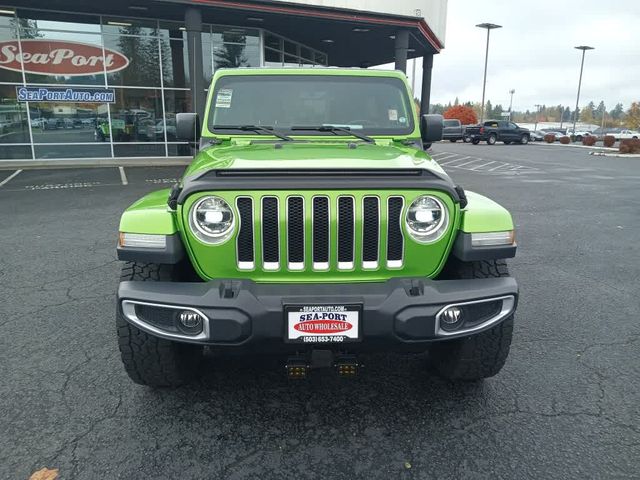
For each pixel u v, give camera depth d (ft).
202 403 10.64
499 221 9.48
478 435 9.58
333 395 11.00
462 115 218.79
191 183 8.95
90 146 62.54
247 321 8.59
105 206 33.24
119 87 62.39
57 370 11.80
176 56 63.77
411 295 8.78
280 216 8.94
